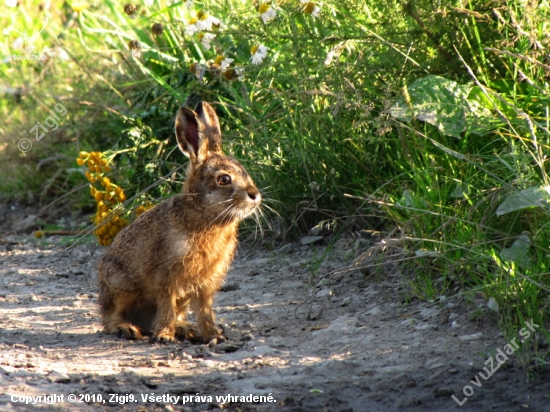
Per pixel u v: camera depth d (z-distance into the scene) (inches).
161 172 522.9
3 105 704.4
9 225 621.9
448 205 394.0
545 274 322.0
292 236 491.2
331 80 438.3
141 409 265.0
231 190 347.6
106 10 675.4
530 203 338.6
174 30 570.6
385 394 275.9
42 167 658.2
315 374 298.8
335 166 459.5
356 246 443.5
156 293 361.4
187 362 322.7
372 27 450.9
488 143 410.0
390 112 402.3
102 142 637.9
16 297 443.8
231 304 410.6
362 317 368.5
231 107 520.1
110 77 633.6
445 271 369.1
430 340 328.2
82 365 317.7
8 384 282.4
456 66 441.7
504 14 430.0
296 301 405.1
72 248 531.5
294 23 454.0
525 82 422.6
